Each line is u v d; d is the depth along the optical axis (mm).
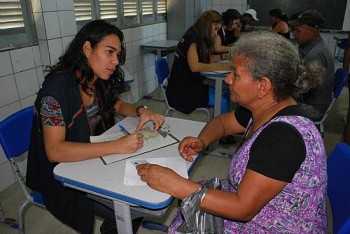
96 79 1252
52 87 1039
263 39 783
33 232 1637
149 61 3961
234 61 812
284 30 3865
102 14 2920
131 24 3459
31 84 2127
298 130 724
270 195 721
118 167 963
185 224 886
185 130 1250
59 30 2211
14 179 2068
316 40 2027
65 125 1052
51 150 1002
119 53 1155
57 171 943
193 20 4480
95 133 1336
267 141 726
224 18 3711
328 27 4723
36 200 1259
